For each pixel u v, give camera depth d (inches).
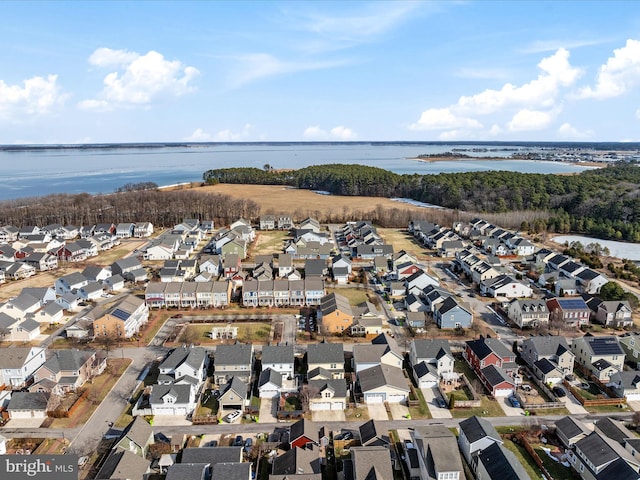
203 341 3127.5
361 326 3218.5
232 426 2233.0
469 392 2541.8
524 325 3358.8
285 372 2672.2
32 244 5354.3
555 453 2046.0
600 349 2751.0
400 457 2036.2
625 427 2153.1
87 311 3661.4
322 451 2046.0
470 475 1932.8
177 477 1754.4
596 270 4665.4
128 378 2657.5
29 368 2647.6
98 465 1945.1
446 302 3462.1
